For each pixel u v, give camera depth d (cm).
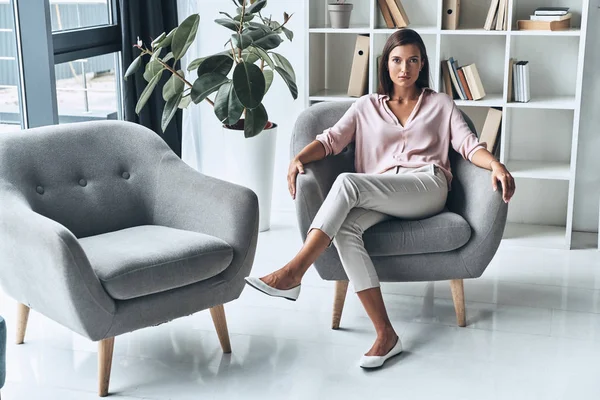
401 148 308
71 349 281
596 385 253
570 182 368
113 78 429
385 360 270
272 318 305
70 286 232
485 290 330
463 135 302
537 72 393
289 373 263
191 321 304
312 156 300
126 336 291
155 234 271
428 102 310
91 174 286
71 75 393
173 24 431
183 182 285
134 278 241
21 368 267
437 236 283
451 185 311
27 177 272
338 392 250
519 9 386
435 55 405
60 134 284
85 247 259
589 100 386
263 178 396
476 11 391
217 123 444
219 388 254
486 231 284
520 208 411
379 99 313
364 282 275
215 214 273
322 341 286
